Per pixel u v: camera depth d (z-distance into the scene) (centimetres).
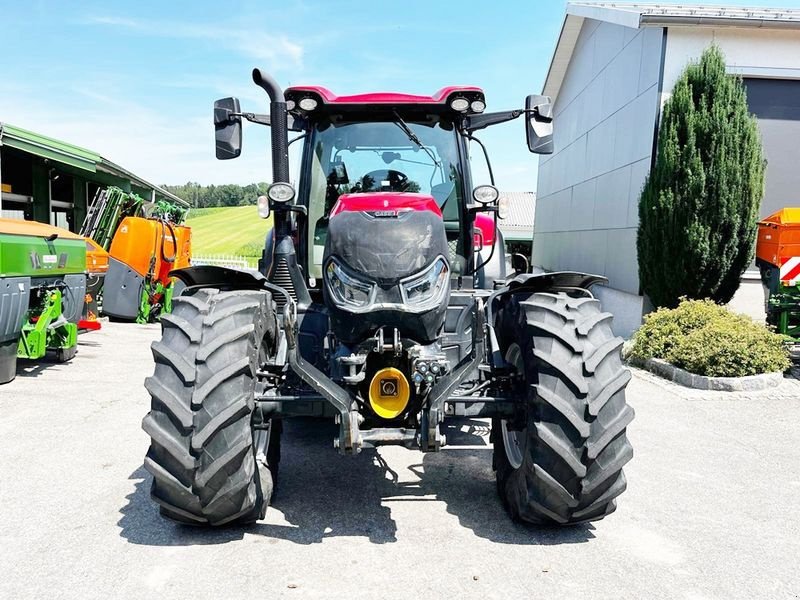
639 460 402
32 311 620
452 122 410
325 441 432
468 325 352
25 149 890
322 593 239
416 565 262
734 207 744
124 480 350
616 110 1052
